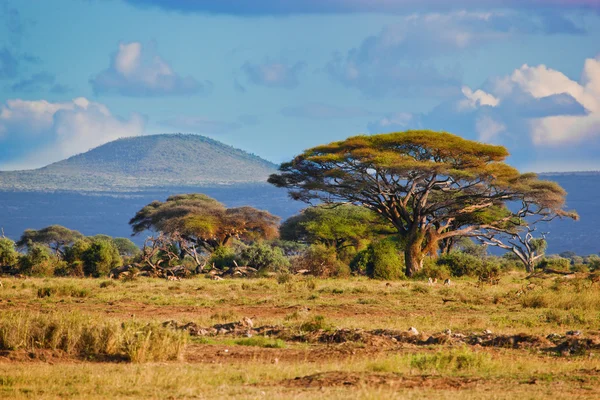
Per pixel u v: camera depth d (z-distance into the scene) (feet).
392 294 464.65
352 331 241.76
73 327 212.43
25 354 199.41
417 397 145.69
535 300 384.88
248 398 143.23
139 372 176.55
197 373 174.50
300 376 172.96
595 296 387.14
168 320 296.92
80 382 163.84
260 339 239.30
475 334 249.75
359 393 143.23
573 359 205.05
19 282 570.46
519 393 151.94
